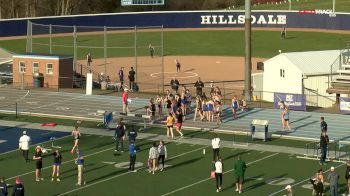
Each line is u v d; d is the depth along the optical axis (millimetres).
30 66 141125
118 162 89125
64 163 89000
